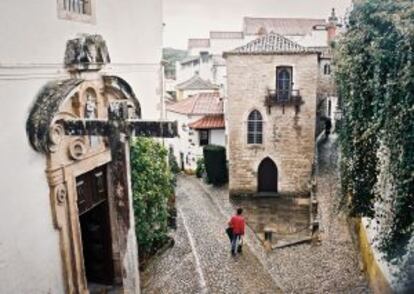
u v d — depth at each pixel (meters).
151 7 9.91
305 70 18.84
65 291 6.72
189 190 21.31
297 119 19.38
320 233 12.10
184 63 45.38
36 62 5.95
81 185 7.23
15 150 5.59
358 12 7.73
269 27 39.59
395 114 6.08
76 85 6.37
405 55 5.91
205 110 24.59
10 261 5.52
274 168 20.19
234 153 19.97
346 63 8.18
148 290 8.48
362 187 7.93
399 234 6.40
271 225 16.09
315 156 20.12
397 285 6.68
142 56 9.62
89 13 7.38
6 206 5.44
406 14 6.14
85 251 8.34
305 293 8.71
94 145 7.35
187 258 10.29
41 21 6.03
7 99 5.43
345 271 9.62
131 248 6.26
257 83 19.17
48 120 5.86
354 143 7.83
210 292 8.69
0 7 5.26
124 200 6.00
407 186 5.88
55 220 6.42
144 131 5.65
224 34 41.22
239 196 20.19
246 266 10.34
